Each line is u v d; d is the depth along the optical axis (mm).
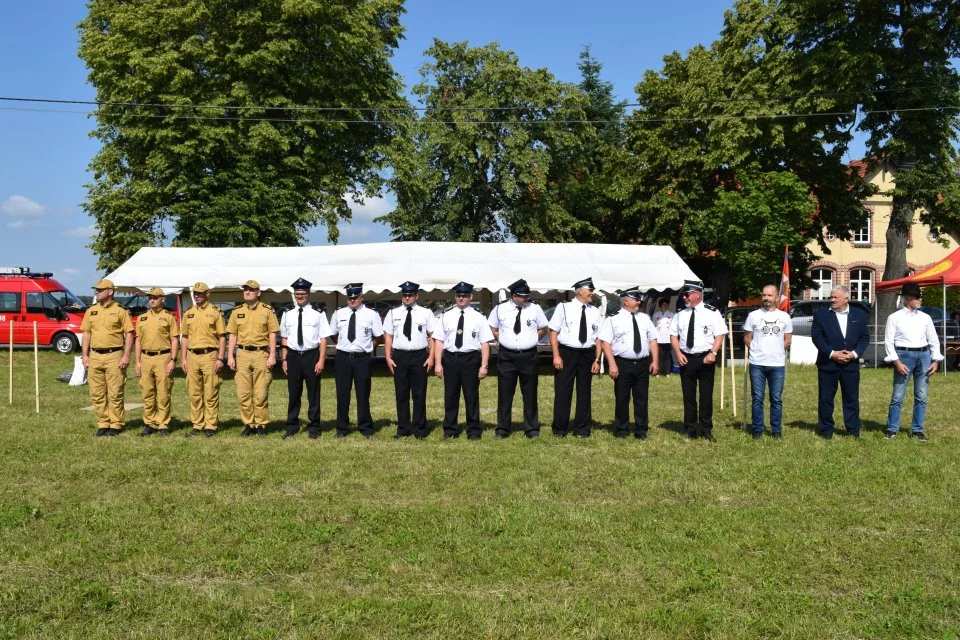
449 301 20562
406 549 5781
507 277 19328
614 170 37281
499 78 35188
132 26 25781
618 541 5918
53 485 7645
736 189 32719
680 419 11867
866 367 21859
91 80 27281
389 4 30281
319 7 26438
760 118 27109
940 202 26266
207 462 8633
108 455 9023
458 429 10414
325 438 10227
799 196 26766
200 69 26641
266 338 10523
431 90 36875
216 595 4895
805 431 10742
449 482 7727
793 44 27000
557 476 7941
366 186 30078
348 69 28484
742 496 7223
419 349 10219
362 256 19578
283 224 26531
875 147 26109
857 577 5242
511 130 35219
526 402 10281
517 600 4863
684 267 20359
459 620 4559
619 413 10273
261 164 26844
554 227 37531
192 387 10555
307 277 19297
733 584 5125
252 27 26281
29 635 4352
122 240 28375
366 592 4992
